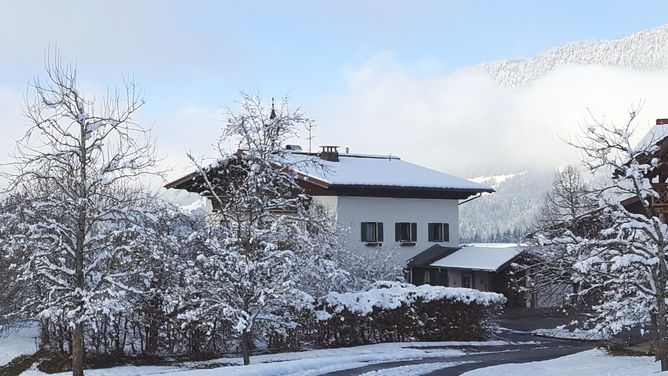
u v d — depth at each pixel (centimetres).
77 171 2144
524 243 4641
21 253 2280
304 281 2692
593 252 1878
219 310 2308
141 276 2317
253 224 2344
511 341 3369
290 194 2605
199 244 2409
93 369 2381
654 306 1939
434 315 3297
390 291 3259
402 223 4738
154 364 2470
